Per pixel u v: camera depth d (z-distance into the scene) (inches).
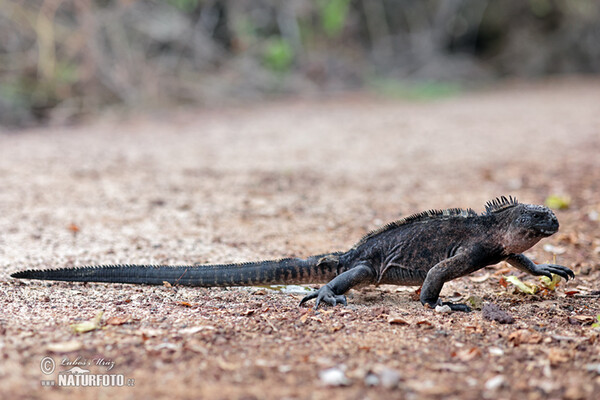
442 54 1422.2
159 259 347.6
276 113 973.8
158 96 1008.9
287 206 475.5
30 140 756.6
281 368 211.9
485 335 245.1
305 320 257.9
